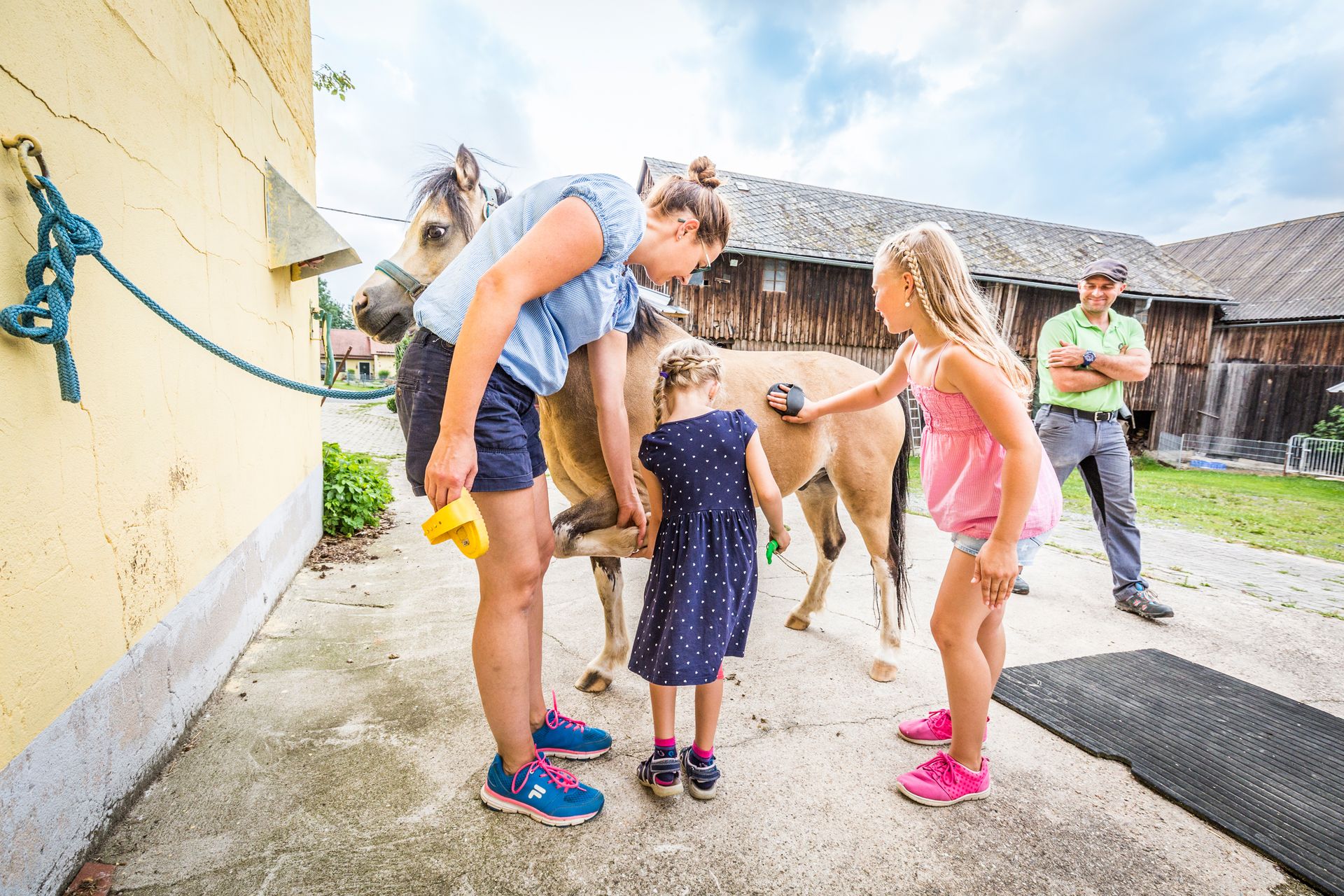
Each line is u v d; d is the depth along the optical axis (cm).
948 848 158
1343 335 1783
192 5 216
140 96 177
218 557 232
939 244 165
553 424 210
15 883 118
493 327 123
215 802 167
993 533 155
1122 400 345
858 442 261
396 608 317
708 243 183
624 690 238
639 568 400
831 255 1445
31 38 128
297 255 309
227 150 251
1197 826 169
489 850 152
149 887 137
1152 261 1958
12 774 118
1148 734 212
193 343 212
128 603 165
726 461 175
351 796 171
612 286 153
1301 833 164
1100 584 388
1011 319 1638
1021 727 220
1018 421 151
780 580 386
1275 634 312
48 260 116
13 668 121
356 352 4606
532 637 184
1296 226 2320
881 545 262
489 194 273
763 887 144
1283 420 1873
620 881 144
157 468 184
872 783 184
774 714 222
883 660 253
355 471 513
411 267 260
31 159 127
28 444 126
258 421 289
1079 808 176
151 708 176
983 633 191
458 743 197
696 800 174
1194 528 679
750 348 1496
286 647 267
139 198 175
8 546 120
